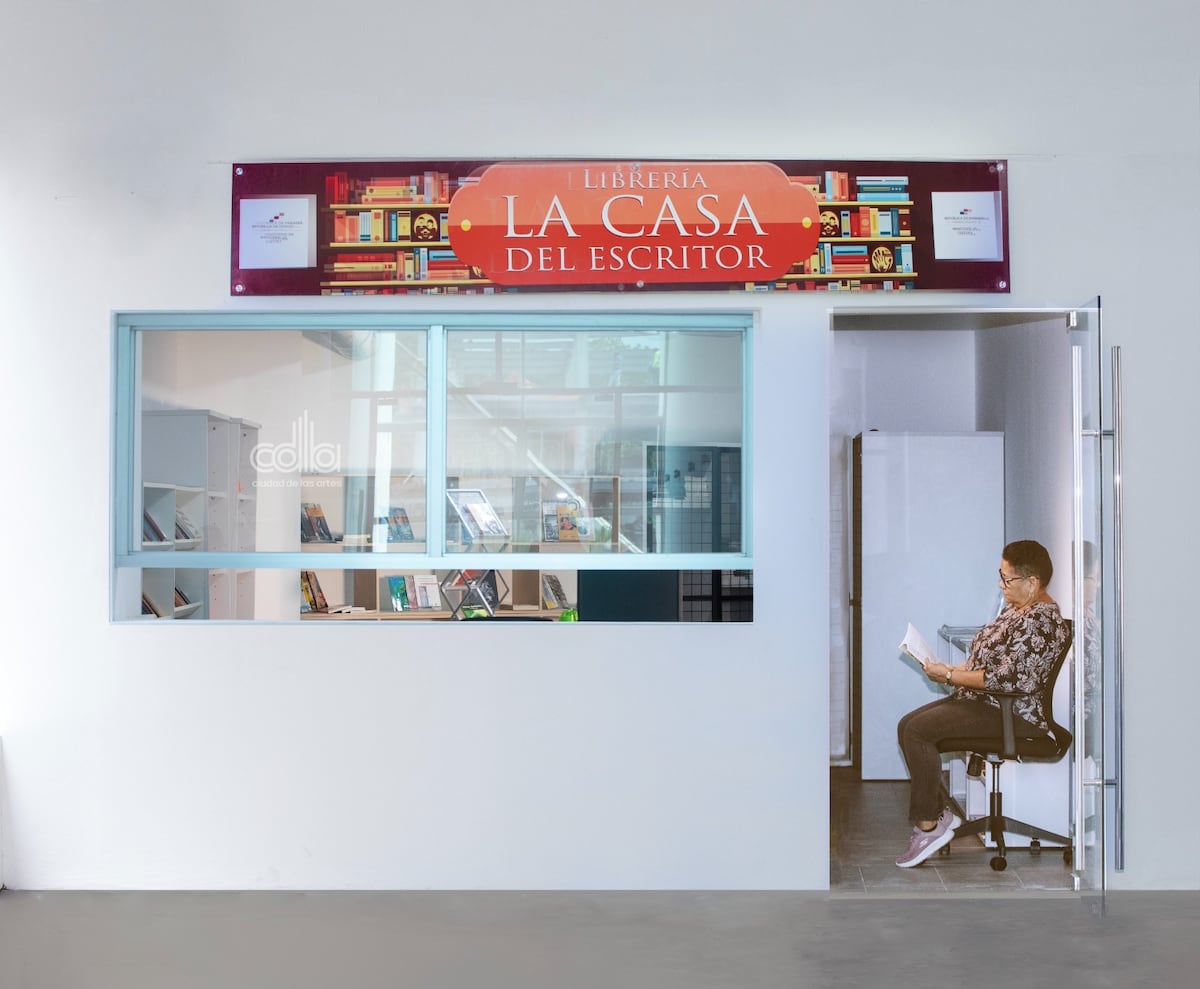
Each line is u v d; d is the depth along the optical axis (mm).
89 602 5016
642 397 5129
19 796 4992
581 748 4984
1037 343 5270
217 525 5113
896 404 6078
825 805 4969
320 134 5059
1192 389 4988
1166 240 5004
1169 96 5004
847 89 5047
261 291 5031
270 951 4199
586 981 3910
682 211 5012
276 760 4984
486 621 5047
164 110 5059
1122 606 4918
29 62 5051
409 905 4746
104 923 4520
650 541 5098
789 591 5012
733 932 4402
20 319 5047
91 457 5039
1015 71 5023
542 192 5016
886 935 4359
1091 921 4512
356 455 5117
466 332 5129
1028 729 5141
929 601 5656
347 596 5082
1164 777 4938
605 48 5043
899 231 4996
